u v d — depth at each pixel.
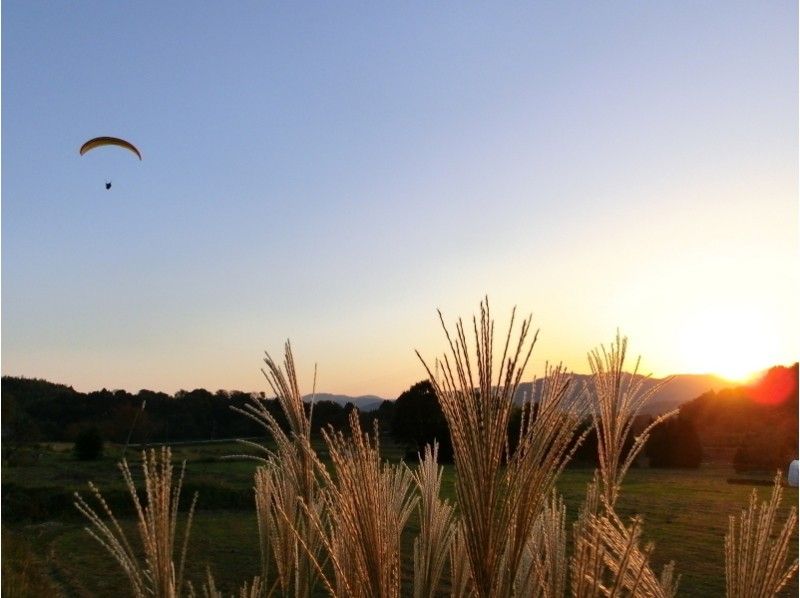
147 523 2.09
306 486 2.74
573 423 1.67
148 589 2.08
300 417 2.78
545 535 1.96
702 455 54.81
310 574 2.76
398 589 1.88
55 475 36.16
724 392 61.38
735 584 1.95
